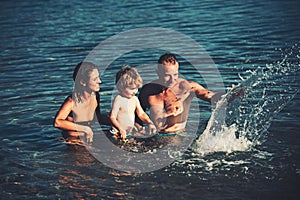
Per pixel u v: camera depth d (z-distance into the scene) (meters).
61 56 15.23
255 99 10.42
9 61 14.91
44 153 8.44
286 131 8.87
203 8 22.28
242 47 15.11
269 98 10.45
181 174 7.49
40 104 10.96
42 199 6.91
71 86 12.20
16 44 17.08
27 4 25.64
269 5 22.00
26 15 22.56
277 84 11.35
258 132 8.88
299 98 10.40
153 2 24.50
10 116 10.26
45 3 25.73
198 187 7.11
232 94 9.55
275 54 14.10
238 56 14.10
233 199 6.76
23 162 8.09
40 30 19.16
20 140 9.03
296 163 7.71
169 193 6.96
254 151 8.18
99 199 6.86
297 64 12.95
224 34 17.00
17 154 8.41
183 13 21.30
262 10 20.98
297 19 18.69
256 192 6.92
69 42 16.95
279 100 10.33
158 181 7.31
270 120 9.35
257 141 8.54
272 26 17.81
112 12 22.27
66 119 9.44
